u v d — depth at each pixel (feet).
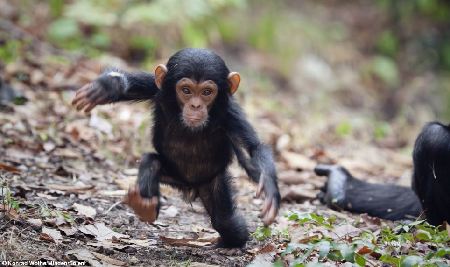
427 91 84.02
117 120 48.34
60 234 28.76
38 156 40.65
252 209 38.86
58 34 65.36
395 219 39.42
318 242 28.35
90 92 28.63
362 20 94.48
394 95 83.46
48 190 35.06
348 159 53.11
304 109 69.67
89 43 67.00
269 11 84.17
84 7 67.72
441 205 37.40
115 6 68.90
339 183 40.63
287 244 30.19
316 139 57.72
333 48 86.17
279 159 50.06
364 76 84.53
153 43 69.46
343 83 81.05
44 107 47.93
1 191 32.81
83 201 35.12
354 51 87.97
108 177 39.91
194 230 33.81
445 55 91.56
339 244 27.32
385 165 53.57
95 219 32.78
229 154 32.09
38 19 68.74
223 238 31.22
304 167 48.26
